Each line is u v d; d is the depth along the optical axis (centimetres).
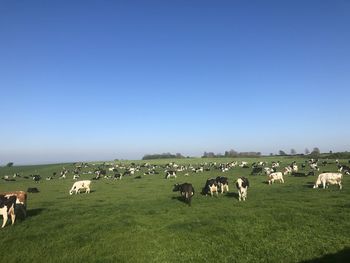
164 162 14662
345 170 6034
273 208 2598
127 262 1670
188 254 1750
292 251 1728
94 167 12262
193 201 3225
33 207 3272
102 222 2430
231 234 2016
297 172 6228
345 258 1603
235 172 7594
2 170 12762
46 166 14600
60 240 2027
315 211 2423
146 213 2708
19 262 1717
